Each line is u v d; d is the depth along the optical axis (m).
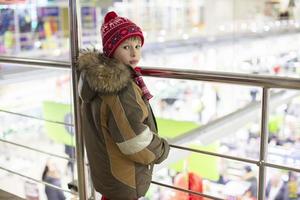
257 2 7.10
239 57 6.34
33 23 3.85
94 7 3.86
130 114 1.10
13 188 2.20
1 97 2.64
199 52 6.75
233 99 3.23
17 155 2.37
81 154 1.49
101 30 1.26
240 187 2.19
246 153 2.52
